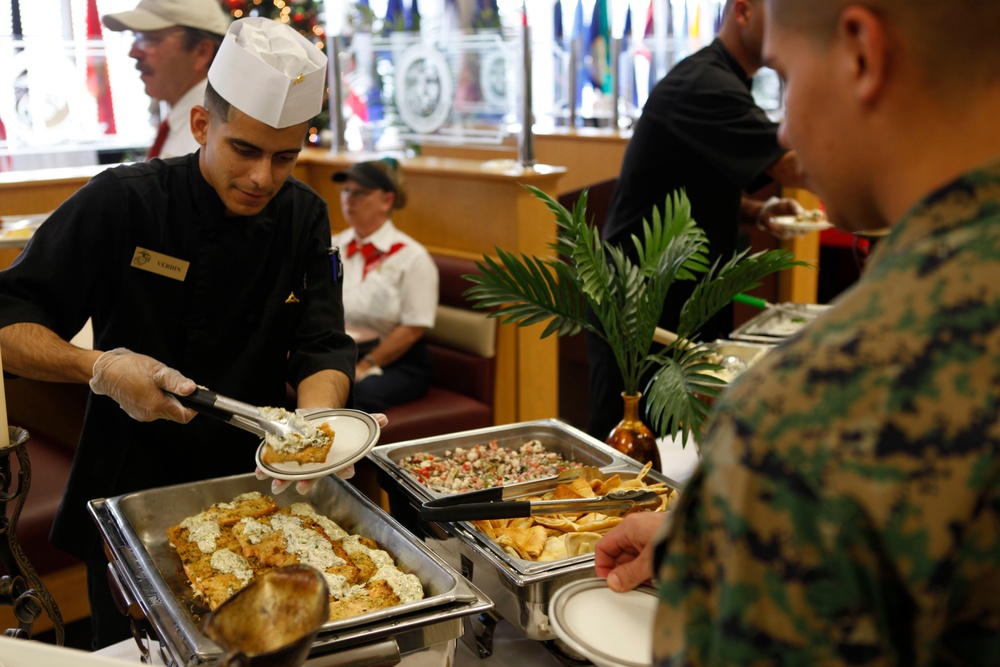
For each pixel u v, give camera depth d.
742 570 0.48
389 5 6.33
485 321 3.26
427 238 3.75
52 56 3.38
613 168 5.02
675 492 1.39
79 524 1.64
